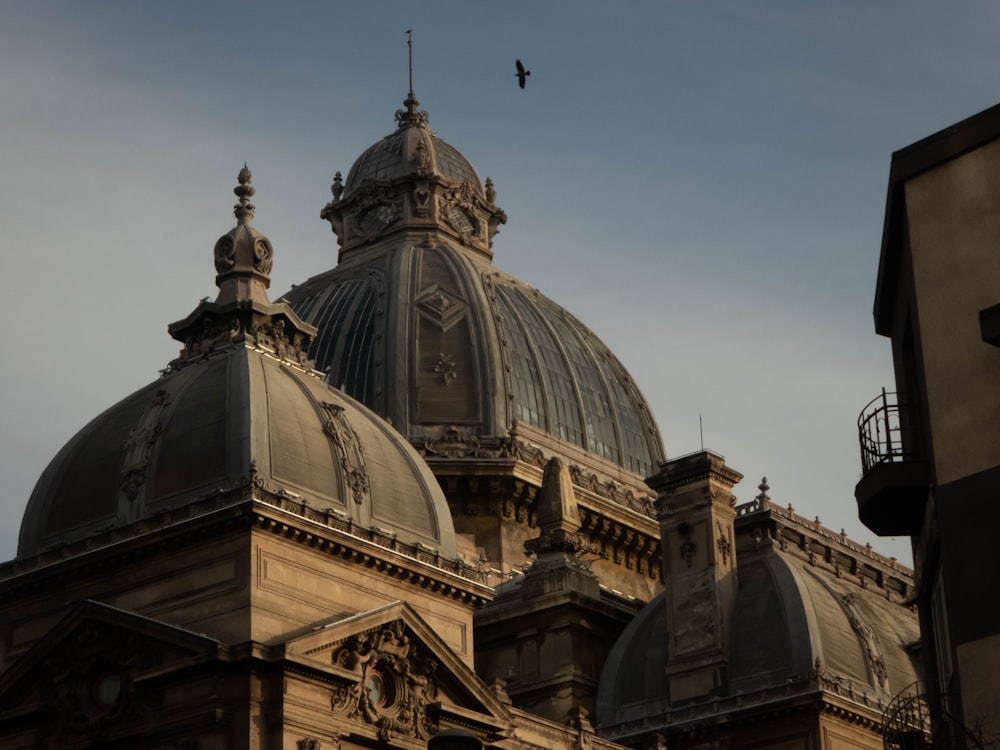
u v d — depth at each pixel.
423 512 98.56
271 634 87.94
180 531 90.38
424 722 91.88
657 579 146.12
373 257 158.62
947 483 60.59
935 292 62.44
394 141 167.00
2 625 96.06
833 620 117.38
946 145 63.09
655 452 155.38
